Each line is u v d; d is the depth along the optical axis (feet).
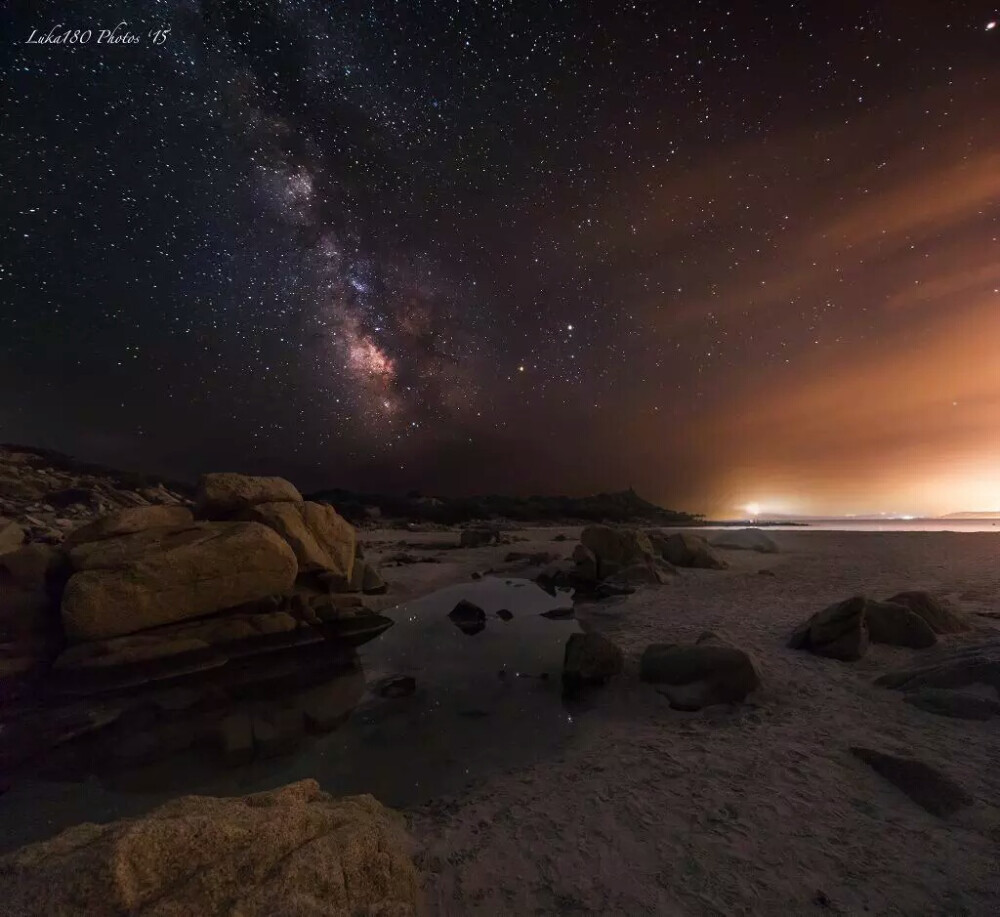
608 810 13.74
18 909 6.92
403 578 53.47
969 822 12.16
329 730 21.08
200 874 7.79
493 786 15.97
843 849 11.47
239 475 40.40
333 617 36.24
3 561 29.73
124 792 17.02
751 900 10.09
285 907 7.72
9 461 89.15
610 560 54.13
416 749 19.15
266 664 29.53
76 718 22.84
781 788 14.21
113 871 7.32
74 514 71.61
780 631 30.37
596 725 20.33
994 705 17.93
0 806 16.28
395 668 28.25
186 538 32.65
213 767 18.47
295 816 9.73
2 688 25.07
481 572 58.44
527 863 11.67
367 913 8.79
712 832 12.41
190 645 29.55
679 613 36.40
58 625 29.17
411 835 13.02
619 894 10.48
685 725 19.29
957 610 31.01
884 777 14.52
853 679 22.43
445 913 10.11
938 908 9.61
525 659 29.04
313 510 41.88
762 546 77.20
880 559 61.67
